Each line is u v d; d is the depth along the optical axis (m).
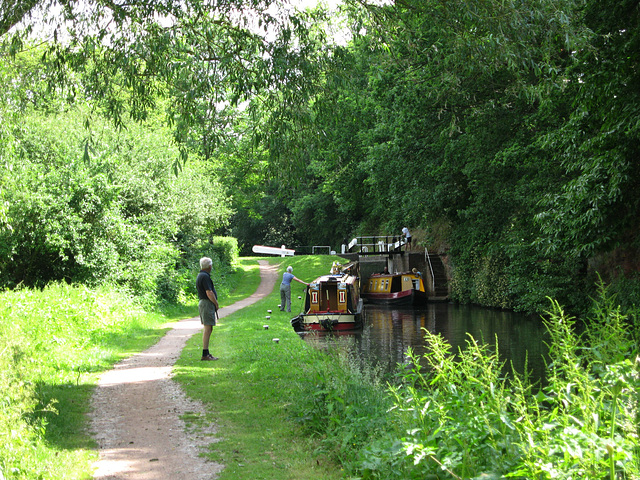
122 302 17.33
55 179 18.47
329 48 9.72
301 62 9.09
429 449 3.58
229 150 10.09
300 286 37.75
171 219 25.25
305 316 22.34
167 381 8.48
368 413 5.95
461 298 35.97
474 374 4.52
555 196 14.98
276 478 4.55
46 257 19.64
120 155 23.03
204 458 5.04
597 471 2.95
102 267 19.20
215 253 41.44
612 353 4.46
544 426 3.30
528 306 26.20
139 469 4.76
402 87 22.03
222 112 9.34
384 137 30.00
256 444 5.46
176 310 22.48
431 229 41.28
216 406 6.93
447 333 20.61
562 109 19.11
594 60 12.89
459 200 34.03
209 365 9.88
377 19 10.16
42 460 4.70
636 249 18.84
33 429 5.33
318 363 7.94
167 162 25.31
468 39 9.55
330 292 24.67
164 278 23.48
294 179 10.19
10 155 12.77
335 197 44.38
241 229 74.19
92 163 19.84
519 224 25.12
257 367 9.26
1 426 4.69
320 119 9.97
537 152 20.59
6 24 8.77
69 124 20.28
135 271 20.61
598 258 21.75
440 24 9.94
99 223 19.66
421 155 27.88
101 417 6.44
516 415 3.98
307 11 9.64
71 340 11.46
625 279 17.83
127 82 9.56
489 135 22.38
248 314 21.08
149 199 23.66
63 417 6.25
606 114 13.15
